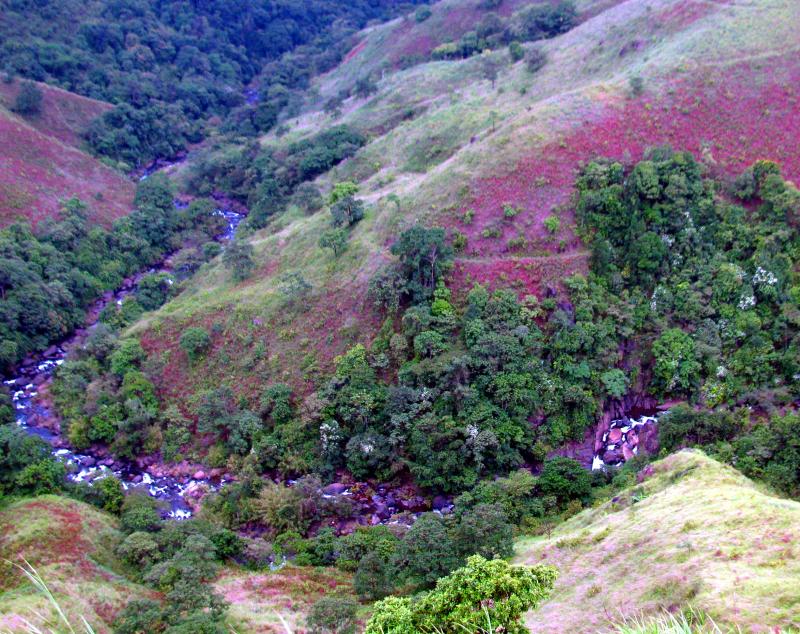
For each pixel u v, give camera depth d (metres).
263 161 134.38
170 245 120.50
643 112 90.44
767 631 21.73
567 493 56.69
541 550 42.75
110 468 71.62
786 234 74.44
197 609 42.62
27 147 124.19
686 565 30.38
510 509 54.44
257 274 94.19
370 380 70.62
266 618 45.03
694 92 91.75
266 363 79.25
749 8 103.44
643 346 72.81
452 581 25.69
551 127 89.81
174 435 74.31
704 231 77.12
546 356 71.06
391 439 65.31
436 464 62.62
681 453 50.50
